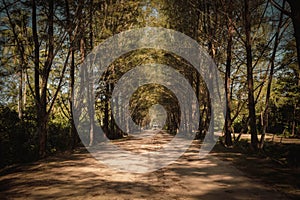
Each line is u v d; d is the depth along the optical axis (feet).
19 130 47.47
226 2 60.49
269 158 39.78
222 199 20.06
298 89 77.41
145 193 22.13
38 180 28.02
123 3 69.87
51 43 50.37
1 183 27.07
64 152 55.77
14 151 42.63
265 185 24.06
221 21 65.92
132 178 28.63
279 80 78.74
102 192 22.56
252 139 51.26
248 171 31.17
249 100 52.13
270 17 55.11
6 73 51.13
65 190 23.40
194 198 20.44
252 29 60.75
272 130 124.36
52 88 70.23
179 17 76.84
